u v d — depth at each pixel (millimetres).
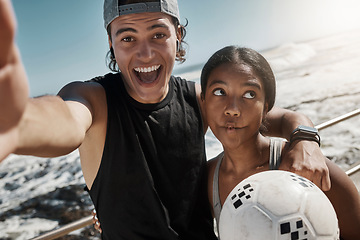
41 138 784
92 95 1494
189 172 1657
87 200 8992
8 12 433
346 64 28750
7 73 514
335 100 15320
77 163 12031
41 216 8227
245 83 1279
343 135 9484
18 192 9922
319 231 954
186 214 1633
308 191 1014
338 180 1349
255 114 1330
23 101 558
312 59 37031
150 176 1566
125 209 1603
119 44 1541
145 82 1558
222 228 1098
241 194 1059
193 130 1704
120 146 1554
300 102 15906
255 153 1459
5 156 568
